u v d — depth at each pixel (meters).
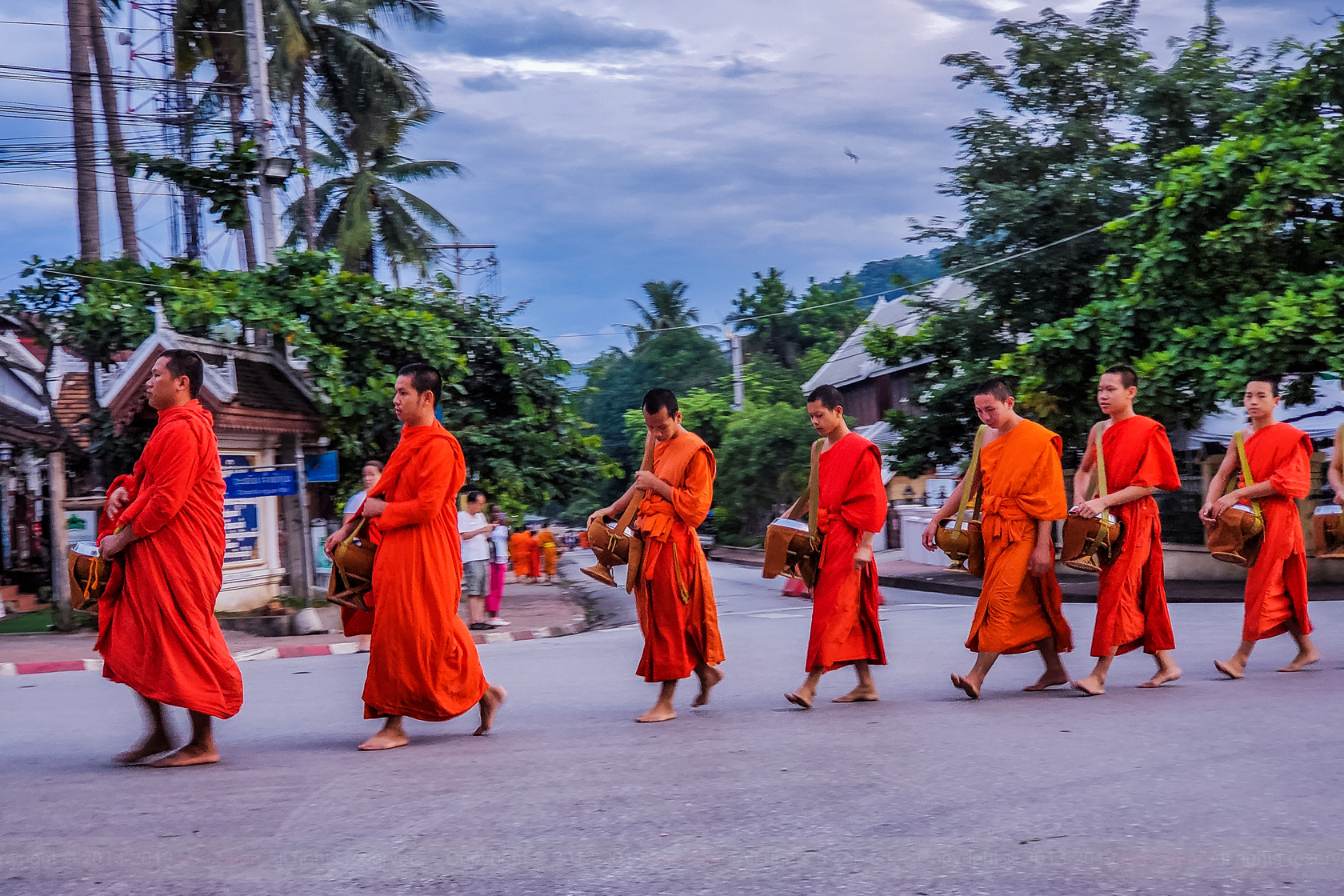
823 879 3.32
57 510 14.06
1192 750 4.85
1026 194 20.09
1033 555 6.45
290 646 12.56
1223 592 16.33
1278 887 3.19
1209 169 15.47
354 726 6.47
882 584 22.41
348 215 31.81
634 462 54.69
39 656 11.63
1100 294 17.67
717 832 3.81
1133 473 6.54
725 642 11.17
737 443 36.81
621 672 8.80
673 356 55.22
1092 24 20.75
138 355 14.88
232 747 5.76
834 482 6.42
